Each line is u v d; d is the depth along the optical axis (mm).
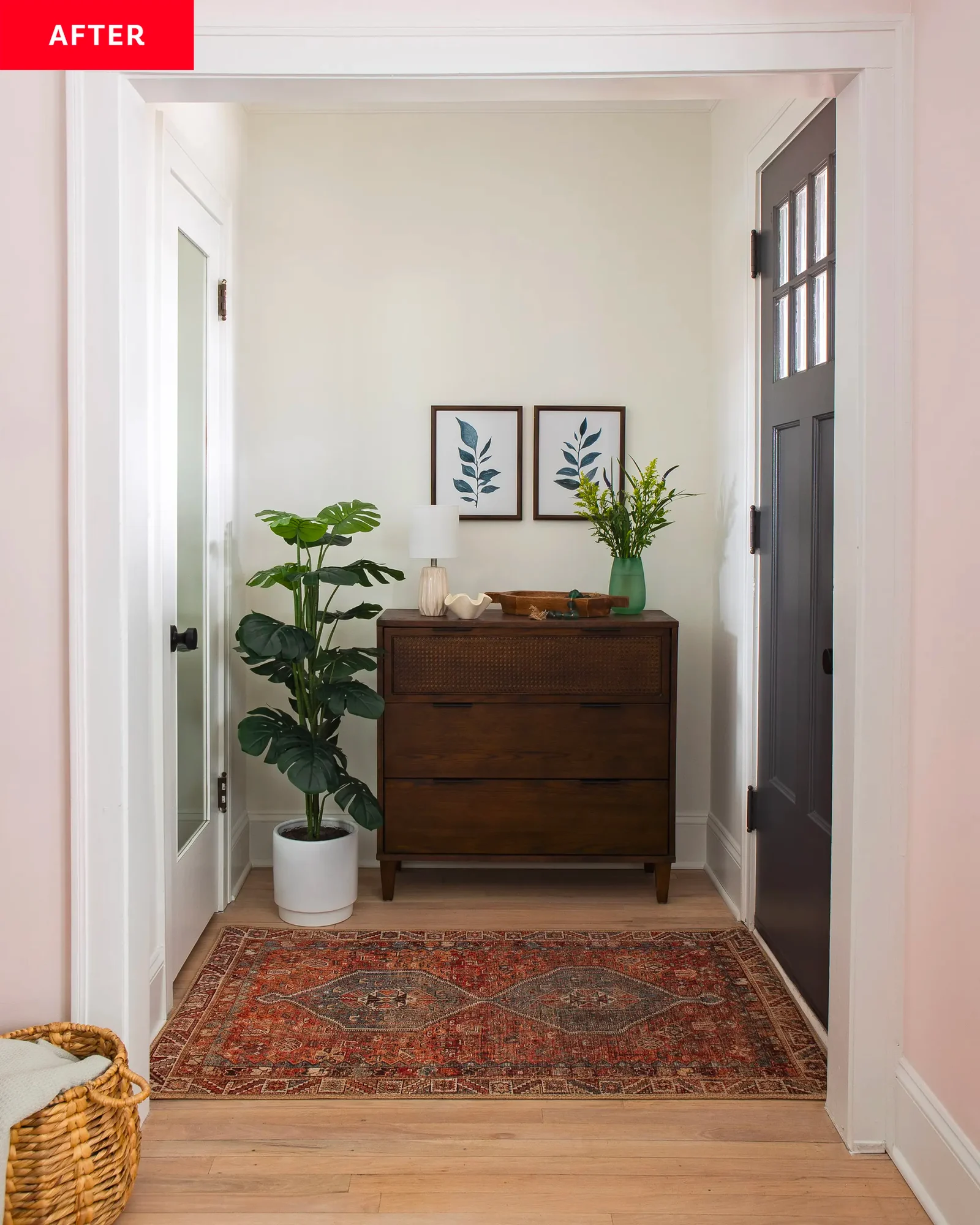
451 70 2008
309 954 3035
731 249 3520
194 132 2945
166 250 2668
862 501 2047
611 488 3686
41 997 2074
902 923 2076
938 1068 1916
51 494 2021
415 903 3480
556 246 3793
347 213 3768
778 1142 2129
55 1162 1698
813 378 2674
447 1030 2578
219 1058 2434
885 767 2070
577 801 3449
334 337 3787
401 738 3434
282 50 1997
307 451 3809
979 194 1742
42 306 2004
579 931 3236
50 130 1987
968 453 1792
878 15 1995
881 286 2031
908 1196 1960
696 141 3783
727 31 1998
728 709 3578
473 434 3805
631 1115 2219
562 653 3412
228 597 3461
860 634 2061
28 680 2041
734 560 3469
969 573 1791
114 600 2020
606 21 2002
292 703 3418
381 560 3842
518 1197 1942
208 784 3242
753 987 2828
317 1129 2156
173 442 2732
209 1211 1896
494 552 3850
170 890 2691
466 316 3801
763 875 3156
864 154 2018
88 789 2037
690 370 3822
